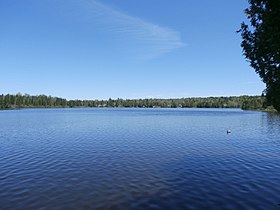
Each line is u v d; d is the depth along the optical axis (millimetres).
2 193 18297
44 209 15633
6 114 155250
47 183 20484
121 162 27703
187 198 17375
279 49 9859
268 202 16688
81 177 22141
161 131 59250
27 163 27250
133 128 66750
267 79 11500
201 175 22859
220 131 59719
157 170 24469
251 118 114375
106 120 99500
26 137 48594
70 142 42031
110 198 17344
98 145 38969
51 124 79938
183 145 39031
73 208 15789
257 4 10344
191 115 145875
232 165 26500
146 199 17203
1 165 26359
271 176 22562
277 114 155625
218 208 15766
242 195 17938
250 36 11203
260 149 36000
